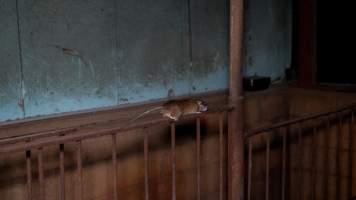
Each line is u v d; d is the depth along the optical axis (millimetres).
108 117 3596
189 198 4238
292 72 5441
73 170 3301
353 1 4766
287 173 5141
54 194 3193
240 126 2678
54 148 3162
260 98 4828
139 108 3867
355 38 4789
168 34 4152
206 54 4555
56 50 3326
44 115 3309
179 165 4113
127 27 3793
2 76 3049
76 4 3416
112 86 3736
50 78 3312
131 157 3688
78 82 3490
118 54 3750
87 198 3393
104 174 3502
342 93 4660
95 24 3555
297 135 5012
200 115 2559
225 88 4805
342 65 4926
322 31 5035
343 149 4590
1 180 2893
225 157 4551
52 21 3281
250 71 5039
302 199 5004
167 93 4203
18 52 3119
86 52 3520
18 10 3094
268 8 5195
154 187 3904
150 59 4016
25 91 3184
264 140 4895
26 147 1920
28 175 1993
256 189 4902
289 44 5480
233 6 2555
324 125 4766
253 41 5031
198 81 4500
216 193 4516
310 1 5031
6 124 3059
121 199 3652
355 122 4469
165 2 4094
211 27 4578
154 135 3854
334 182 4691
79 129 2986
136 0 3842
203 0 4465
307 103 4988
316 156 4844
